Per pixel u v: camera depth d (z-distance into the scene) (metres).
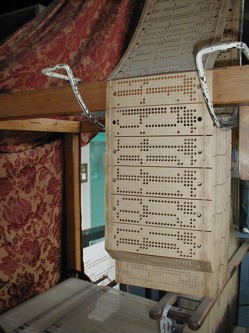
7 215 2.09
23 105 1.37
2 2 3.12
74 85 1.20
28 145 2.24
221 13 1.53
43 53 1.86
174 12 1.66
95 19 2.11
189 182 1.11
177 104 1.10
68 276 2.61
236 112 1.45
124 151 1.20
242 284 3.55
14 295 2.16
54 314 1.97
